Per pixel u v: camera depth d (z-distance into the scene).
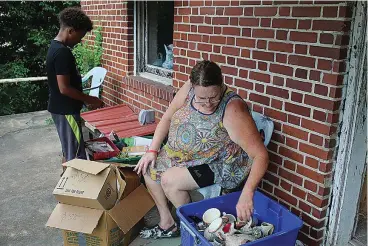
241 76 2.86
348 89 2.19
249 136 2.31
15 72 9.42
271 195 2.73
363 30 2.08
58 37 3.24
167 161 2.65
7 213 3.24
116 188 2.60
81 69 5.59
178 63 3.58
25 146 4.94
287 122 2.52
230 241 2.15
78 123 3.36
